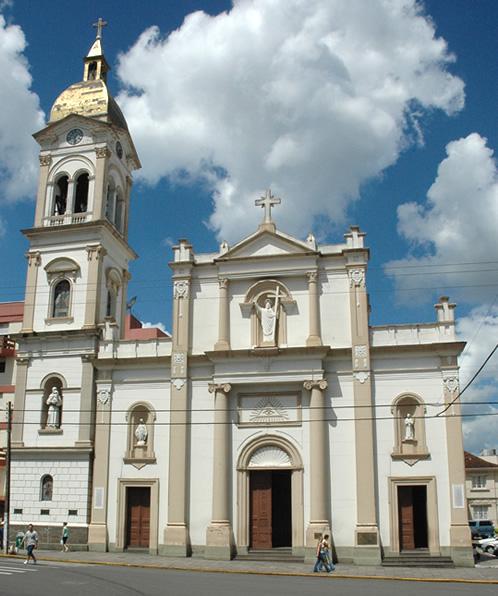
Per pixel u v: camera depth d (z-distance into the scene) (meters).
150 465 36.75
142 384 38.09
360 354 35.16
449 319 35.16
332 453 34.56
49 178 44.34
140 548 36.00
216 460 35.34
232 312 37.69
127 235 46.41
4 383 49.16
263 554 34.03
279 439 35.31
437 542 32.59
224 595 20.50
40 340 40.69
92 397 38.84
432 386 34.44
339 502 33.88
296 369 35.47
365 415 34.34
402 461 33.78
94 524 36.56
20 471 38.84
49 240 42.91
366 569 30.61
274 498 36.56
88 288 41.25
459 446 33.34
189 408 36.88
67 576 24.98
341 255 37.00
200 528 35.22
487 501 69.31
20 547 37.47
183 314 38.00
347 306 36.41
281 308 37.09
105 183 43.59
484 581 26.17
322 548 29.61
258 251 37.88
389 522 33.22
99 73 46.91
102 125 43.97
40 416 39.56
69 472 38.00
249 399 36.28
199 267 38.75
